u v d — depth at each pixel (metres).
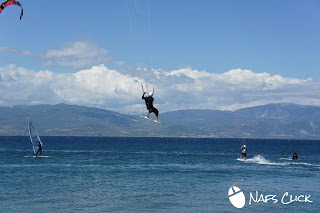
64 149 97.69
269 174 38.56
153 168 43.56
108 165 46.97
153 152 88.69
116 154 75.06
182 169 42.69
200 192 26.91
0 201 22.75
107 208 21.36
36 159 55.31
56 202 22.77
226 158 65.31
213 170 41.94
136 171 39.88
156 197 24.83
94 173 37.44
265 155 81.56
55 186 28.73
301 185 30.88
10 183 29.66
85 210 20.77
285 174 38.84
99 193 26.05
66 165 45.78
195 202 23.34
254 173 39.34
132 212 20.45
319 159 68.19
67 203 22.50
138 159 59.72
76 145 139.25
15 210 20.53
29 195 24.88
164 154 78.12
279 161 59.78
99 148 111.38
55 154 70.06
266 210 21.47
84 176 34.88
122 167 44.38
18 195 24.81
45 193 25.70
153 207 21.75
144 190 27.48
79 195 25.17
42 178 32.97
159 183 31.08
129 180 32.62
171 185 30.05
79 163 49.31
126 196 25.05
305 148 150.75
